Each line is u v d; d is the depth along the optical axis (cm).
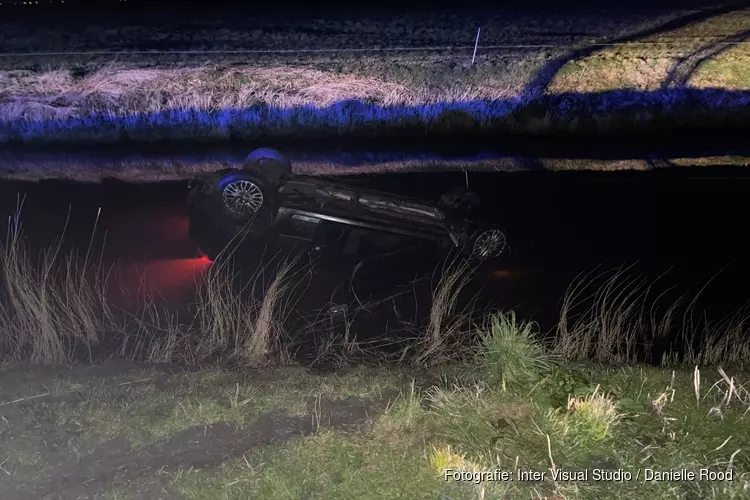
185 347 635
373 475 392
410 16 2445
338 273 869
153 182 1282
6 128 1595
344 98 1756
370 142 1622
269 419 461
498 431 438
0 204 1130
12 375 531
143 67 1944
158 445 427
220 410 466
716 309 822
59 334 652
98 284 824
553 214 1138
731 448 425
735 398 493
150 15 2373
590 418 436
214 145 1591
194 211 930
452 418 451
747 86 1872
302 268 848
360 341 695
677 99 1802
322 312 772
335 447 418
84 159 1448
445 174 1349
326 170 1370
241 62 1998
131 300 781
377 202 909
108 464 408
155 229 1026
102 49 2080
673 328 766
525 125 1717
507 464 407
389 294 824
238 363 595
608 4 2561
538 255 973
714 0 2598
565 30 2323
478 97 1803
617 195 1242
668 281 905
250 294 806
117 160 1449
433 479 387
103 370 552
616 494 381
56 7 2405
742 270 945
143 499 376
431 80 1895
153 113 1677
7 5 2403
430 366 594
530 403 468
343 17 2423
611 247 1016
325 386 509
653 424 450
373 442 427
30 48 2066
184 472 395
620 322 674
